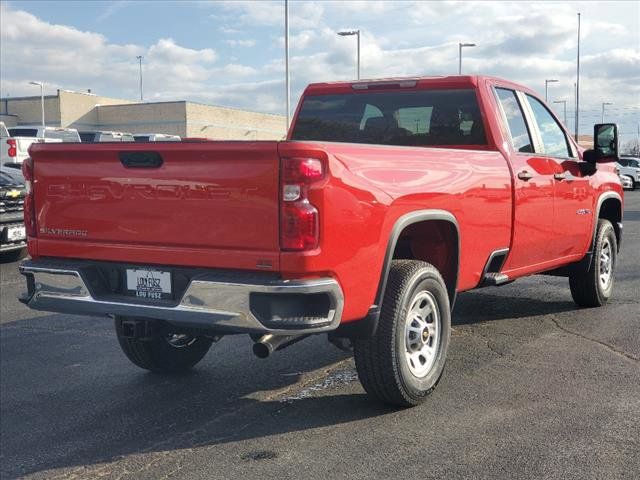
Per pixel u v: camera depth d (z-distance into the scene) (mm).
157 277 3896
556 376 4898
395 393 4176
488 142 5352
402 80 5684
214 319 3629
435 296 4430
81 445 3939
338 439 3889
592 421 4062
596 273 6855
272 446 3830
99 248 4074
